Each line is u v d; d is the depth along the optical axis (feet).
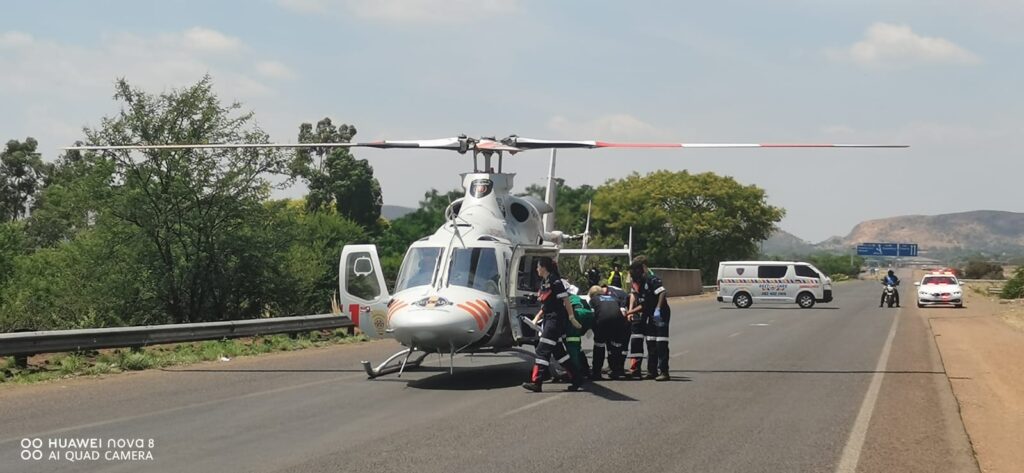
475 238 47.73
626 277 130.72
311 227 135.23
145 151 92.79
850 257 551.18
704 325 96.63
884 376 51.39
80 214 93.91
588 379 49.32
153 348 67.05
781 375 51.60
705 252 275.59
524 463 28.12
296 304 100.94
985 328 94.94
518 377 50.31
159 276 93.86
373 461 28.32
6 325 91.71
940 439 32.53
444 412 38.04
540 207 56.59
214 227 94.99
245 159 96.02
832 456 29.50
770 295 141.59
